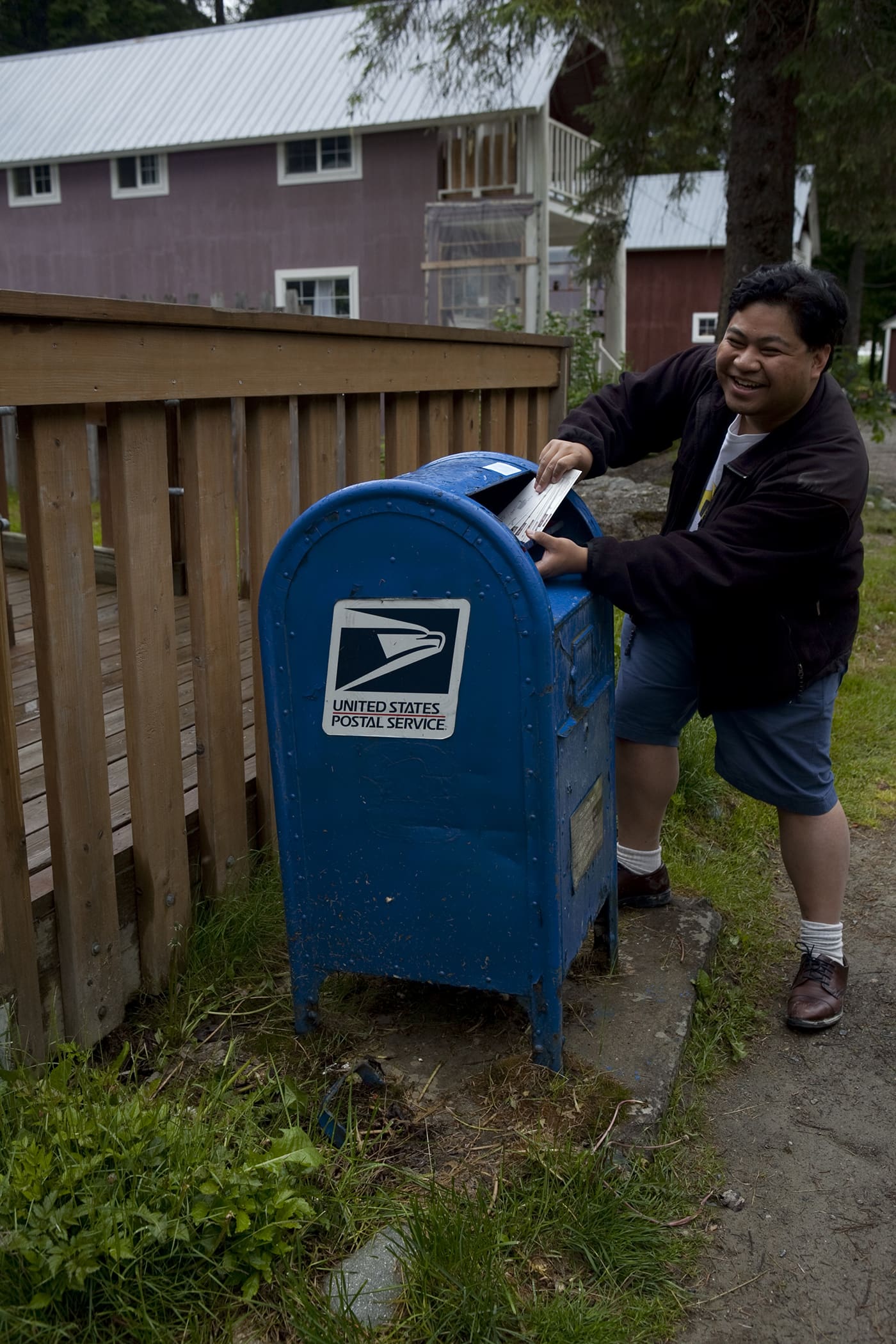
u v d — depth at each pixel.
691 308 29.67
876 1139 2.33
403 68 17.86
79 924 2.35
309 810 2.27
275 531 2.89
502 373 4.01
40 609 2.20
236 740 2.85
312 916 2.34
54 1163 1.88
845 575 2.44
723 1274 1.96
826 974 2.76
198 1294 1.78
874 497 10.91
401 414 3.43
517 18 9.95
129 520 2.40
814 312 2.19
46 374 2.06
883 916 3.38
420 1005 2.57
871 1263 2.00
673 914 3.06
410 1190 2.02
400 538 2.05
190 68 21.02
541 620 2.01
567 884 2.26
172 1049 2.43
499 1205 1.98
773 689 2.47
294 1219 1.88
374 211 18.33
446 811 2.17
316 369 2.88
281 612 2.16
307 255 19.12
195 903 2.81
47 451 2.15
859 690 5.38
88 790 2.34
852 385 11.55
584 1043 2.44
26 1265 1.73
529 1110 2.20
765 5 8.80
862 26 8.31
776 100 9.19
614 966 2.73
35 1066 2.23
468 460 2.54
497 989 2.26
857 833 3.98
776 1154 2.28
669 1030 2.49
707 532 2.27
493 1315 1.74
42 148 20.58
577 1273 1.90
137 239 20.55
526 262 17.00
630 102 10.57
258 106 19.38
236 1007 2.57
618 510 7.30
